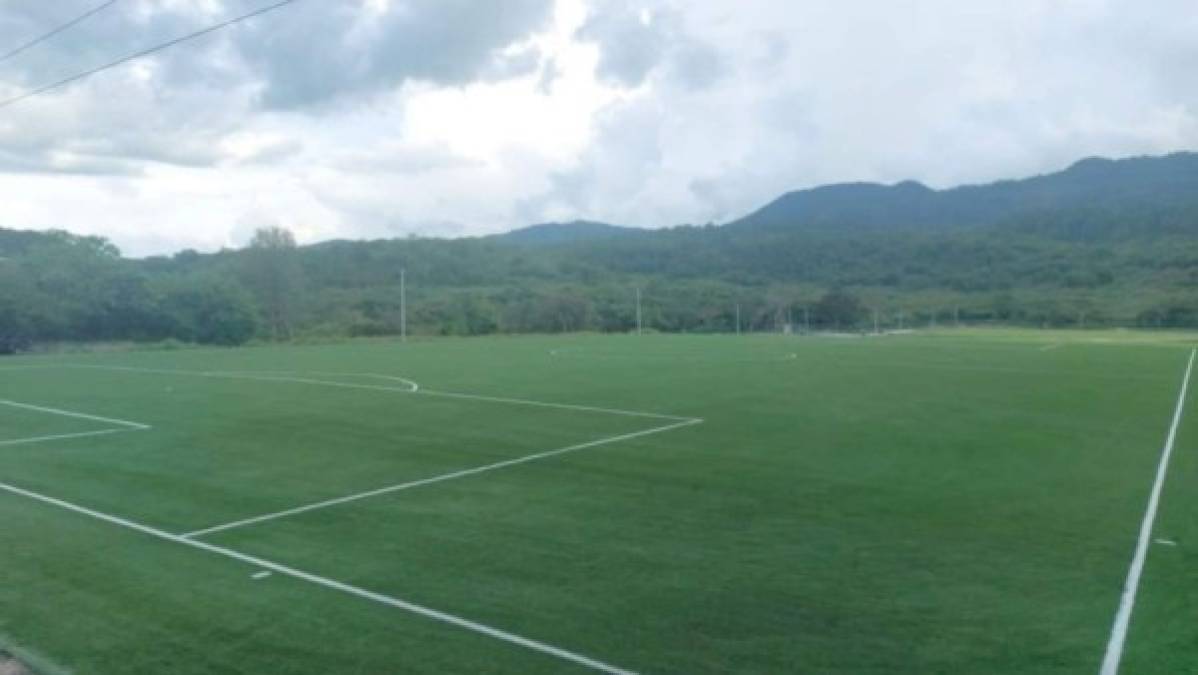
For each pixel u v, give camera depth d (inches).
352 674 237.8
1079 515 405.4
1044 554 343.3
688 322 3245.6
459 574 322.0
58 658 249.9
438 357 1505.9
